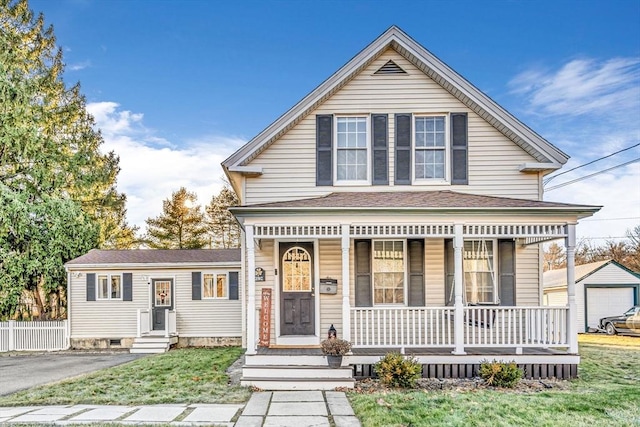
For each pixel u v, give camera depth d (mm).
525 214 8227
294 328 9602
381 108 10219
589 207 8125
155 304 15000
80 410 6305
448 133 10148
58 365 11484
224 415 5973
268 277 9680
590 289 20797
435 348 8773
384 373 7578
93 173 19672
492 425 5426
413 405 6289
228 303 14992
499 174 10062
